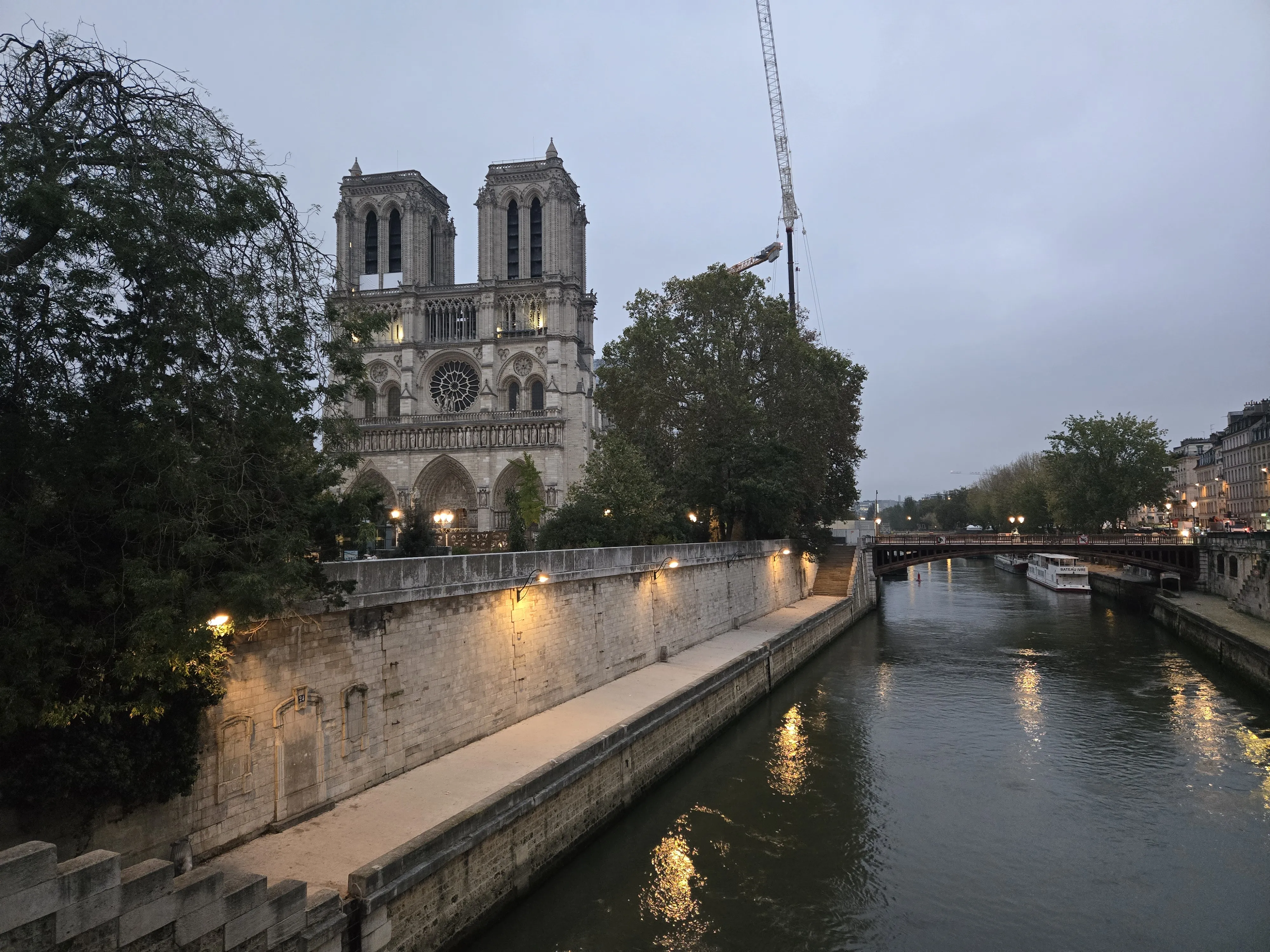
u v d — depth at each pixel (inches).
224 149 562.3
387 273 3700.8
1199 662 1820.9
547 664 1086.4
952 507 7268.7
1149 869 821.9
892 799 1000.2
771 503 2102.6
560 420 3314.5
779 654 1625.2
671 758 1064.2
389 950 566.3
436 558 866.8
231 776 636.1
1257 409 4466.0
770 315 2209.6
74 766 503.5
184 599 513.0
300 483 629.0
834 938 694.5
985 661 1871.3
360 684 762.8
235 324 521.7
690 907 740.0
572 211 3700.8
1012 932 709.9
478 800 740.7
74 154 515.5
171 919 434.3
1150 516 5590.6
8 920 365.4
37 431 497.4
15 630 479.8
